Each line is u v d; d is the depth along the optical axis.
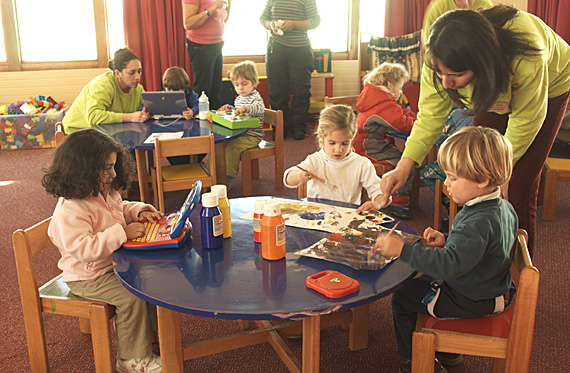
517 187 1.99
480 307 1.40
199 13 4.69
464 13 1.37
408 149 1.93
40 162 4.67
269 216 1.40
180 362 1.51
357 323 1.86
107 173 1.61
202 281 1.30
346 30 6.39
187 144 2.73
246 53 6.12
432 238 1.58
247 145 3.59
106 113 3.34
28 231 1.61
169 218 1.76
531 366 1.79
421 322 1.43
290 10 5.19
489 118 1.95
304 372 1.39
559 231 3.00
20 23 5.47
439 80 1.67
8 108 5.27
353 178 2.12
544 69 1.57
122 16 5.62
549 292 2.30
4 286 2.39
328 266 1.37
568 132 4.30
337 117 1.99
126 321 1.63
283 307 1.17
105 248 1.52
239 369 1.80
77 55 5.68
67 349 1.92
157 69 5.57
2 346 1.93
